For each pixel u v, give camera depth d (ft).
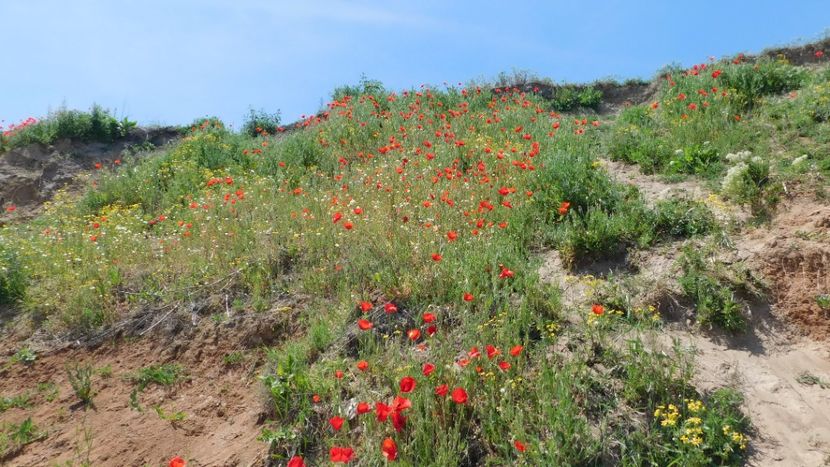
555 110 40.34
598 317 13.62
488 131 30.86
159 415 14.73
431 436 11.59
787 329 13.74
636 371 12.13
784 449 10.98
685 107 27.81
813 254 14.60
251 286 18.48
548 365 12.78
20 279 20.94
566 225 17.69
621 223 17.22
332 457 10.07
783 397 12.12
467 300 14.43
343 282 17.39
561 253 17.13
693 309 14.34
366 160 28.96
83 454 14.05
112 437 14.37
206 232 22.04
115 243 22.77
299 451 12.42
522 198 20.42
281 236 21.13
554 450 10.64
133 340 17.56
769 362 13.06
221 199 25.44
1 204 33.01
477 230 18.10
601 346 13.41
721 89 27.76
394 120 34.63
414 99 39.06
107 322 18.48
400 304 15.93
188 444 13.71
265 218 22.93
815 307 13.84
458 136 30.58
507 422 11.69
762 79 28.96
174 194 29.35
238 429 13.65
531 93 41.24
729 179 18.43
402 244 18.31
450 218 19.95
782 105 25.31
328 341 15.06
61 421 15.23
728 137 23.20
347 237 19.72
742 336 13.74
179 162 33.50
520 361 12.96
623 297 14.79
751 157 19.94
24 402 16.10
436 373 12.62
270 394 13.76
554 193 19.62
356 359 14.44
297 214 22.45
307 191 25.84
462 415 11.79
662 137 25.73
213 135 37.88
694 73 34.09
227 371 15.66
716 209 17.72
